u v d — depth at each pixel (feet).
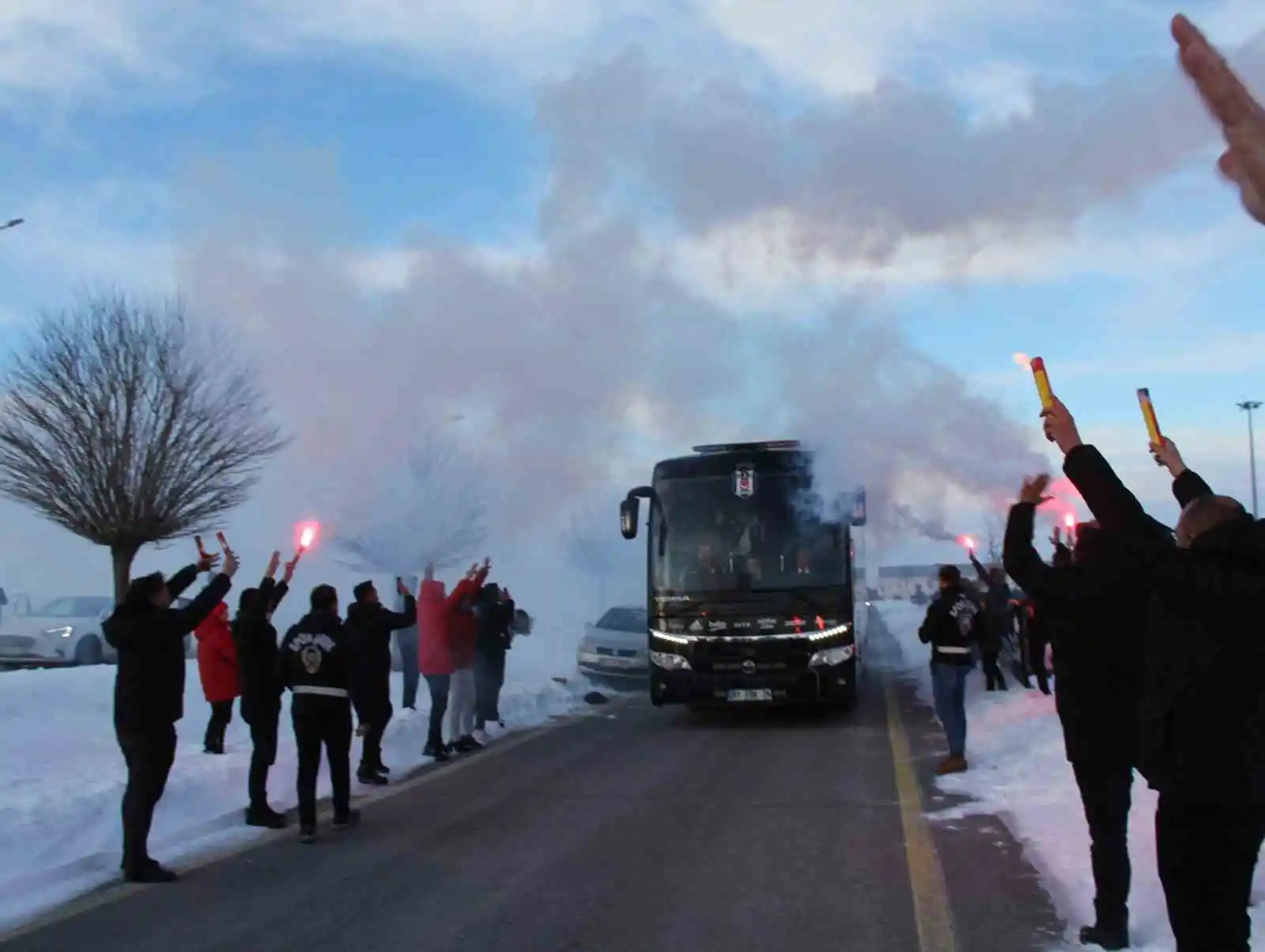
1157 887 20.71
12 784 31.14
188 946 20.27
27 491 65.92
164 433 65.62
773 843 27.22
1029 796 30.71
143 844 24.70
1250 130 6.93
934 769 36.94
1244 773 12.76
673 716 55.21
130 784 24.95
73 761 35.45
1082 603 18.65
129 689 25.03
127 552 67.82
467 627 44.27
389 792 35.29
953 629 36.06
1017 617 61.21
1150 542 13.88
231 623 33.09
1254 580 12.97
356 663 29.76
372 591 37.45
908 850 26.09
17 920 21.95
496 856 26.58
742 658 47.78
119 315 65.82
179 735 42.01
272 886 24.22
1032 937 19.57
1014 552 19.08
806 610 47.70
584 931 20.74
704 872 24.70
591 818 30.73
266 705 30.60
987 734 43.11
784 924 20.85
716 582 48.32
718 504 48.75
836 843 27.07
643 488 49.39
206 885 24.43
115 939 20.76
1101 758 18.63
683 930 20.68
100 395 64.90
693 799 33.17
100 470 65.26
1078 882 22.41
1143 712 13.61
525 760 41.68
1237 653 12.91
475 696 46.37
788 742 44.55
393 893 23.52
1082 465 14.40
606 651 70.95
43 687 48.34
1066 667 18.93
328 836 29.14
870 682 70.18
